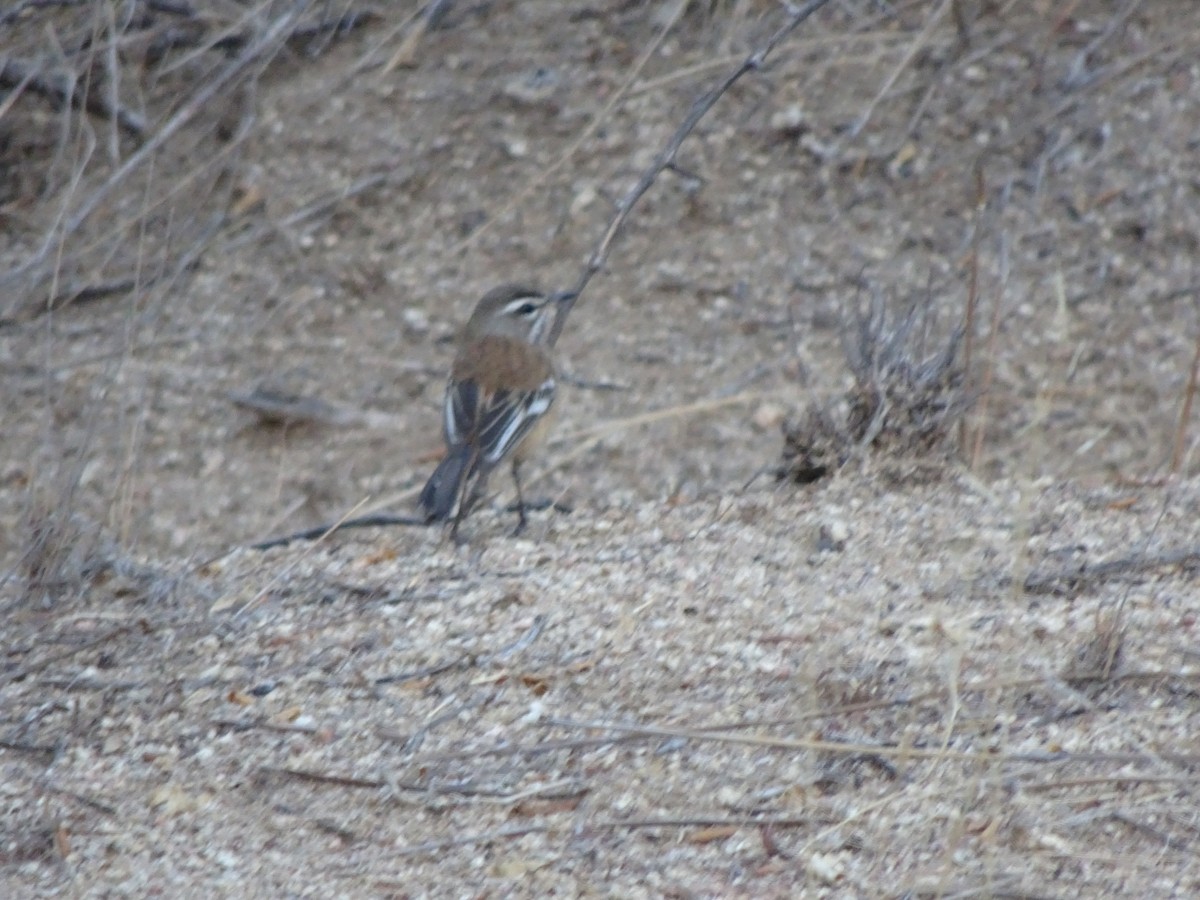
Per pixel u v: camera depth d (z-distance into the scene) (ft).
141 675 27.55
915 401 33.96
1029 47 54.90
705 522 32.32
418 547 32.55
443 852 22.71
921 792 23.13
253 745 25.31
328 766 24.68
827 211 52.31
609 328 50.19
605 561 30.55
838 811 22.94
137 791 24.57
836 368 48.01
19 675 27.81
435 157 54.13
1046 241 50.80
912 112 54.08
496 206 53.16
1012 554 29.48
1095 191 51.78
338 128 54.75
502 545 32.14
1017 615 27.17
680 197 52.90
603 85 55.16
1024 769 23.32
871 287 46.01
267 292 51.85
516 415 33.88
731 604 28.30
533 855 22.48
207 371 49.96
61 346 50.62
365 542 33.27
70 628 29.60
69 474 41.78
